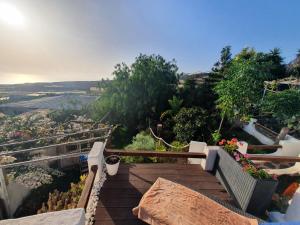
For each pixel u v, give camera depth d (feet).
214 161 14.30
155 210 7.79
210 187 12.73
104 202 10.63
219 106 28.76
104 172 13.39
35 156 27.86
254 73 24.77
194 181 13.25
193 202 8.26
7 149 27.37
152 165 14.93
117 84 44.78
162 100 44.50
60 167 29.12
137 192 11.57
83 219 4.73
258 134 32.81
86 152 26.86
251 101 26.02
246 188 10.46
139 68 45.14
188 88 46.96
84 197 7.94
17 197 22.48
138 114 43.19
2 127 35.47
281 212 11.62
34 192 24.11
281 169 17.85
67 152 29.17
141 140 27.99
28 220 4.35
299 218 9.68
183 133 31.35
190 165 15.30
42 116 46.03
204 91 45.96
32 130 33.32
